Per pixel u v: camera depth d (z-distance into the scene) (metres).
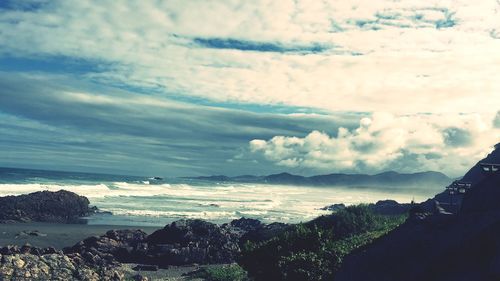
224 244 61.03
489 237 14.65
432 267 15.96
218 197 162.88
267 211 124.94
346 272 20.06
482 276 13.35
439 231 17.56
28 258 37.97
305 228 38.00
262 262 35.72
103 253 55.97
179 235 61.84
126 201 121.88
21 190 119.06
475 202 19.78
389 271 17.75
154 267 53.47
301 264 32.19
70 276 38.06
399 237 19.23
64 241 64.25
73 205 91.00
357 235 49.91
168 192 164.88
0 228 72.06
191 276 49.09
